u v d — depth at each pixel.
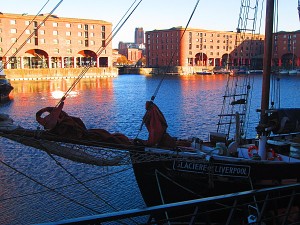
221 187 9.84
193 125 35.56
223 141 12.12
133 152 9.00
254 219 7.70
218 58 166.38
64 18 121.44
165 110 47.06
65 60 126.44
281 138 13.30
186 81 111.81
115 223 12.41
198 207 4.37
